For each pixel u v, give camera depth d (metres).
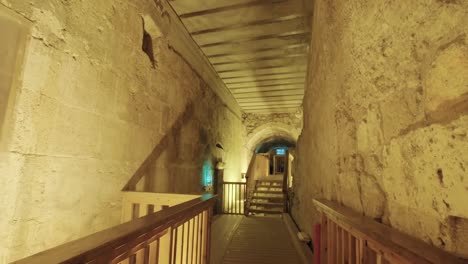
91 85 2.22
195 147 4.97
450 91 0.74
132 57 2.86
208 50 5.24
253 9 3.93
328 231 1.91
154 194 2.52
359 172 1.50
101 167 2.34
